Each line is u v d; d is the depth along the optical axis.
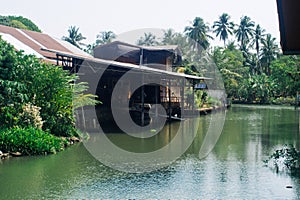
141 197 6.71
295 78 15.01
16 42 18.09
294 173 8.49
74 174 8.25
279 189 7.24
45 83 11.93
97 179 7.89
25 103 11.23
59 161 9.52
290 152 9.66
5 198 6.57
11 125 10.70
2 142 9.92
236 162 9.76
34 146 10.20
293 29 4.23
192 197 6.75
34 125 11.04
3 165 8.96
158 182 7.73
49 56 19.02
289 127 18.30
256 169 8.93
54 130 11.98
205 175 8.35
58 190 7.06
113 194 6.87
